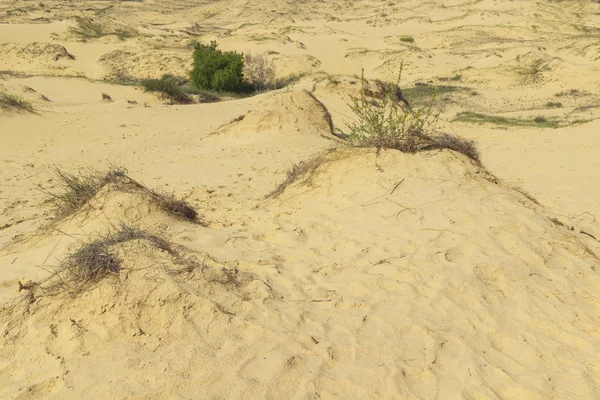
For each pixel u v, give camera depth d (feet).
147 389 12.05
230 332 13.91
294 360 13.11
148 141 56.34
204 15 351.67
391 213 21.02
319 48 195.11
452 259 18.04
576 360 14.40
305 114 56.95
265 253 18.63
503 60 170.09
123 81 151.94
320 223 21.22
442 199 21.56
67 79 123.65
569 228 23.00
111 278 14.61
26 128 61.11
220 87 138.10
